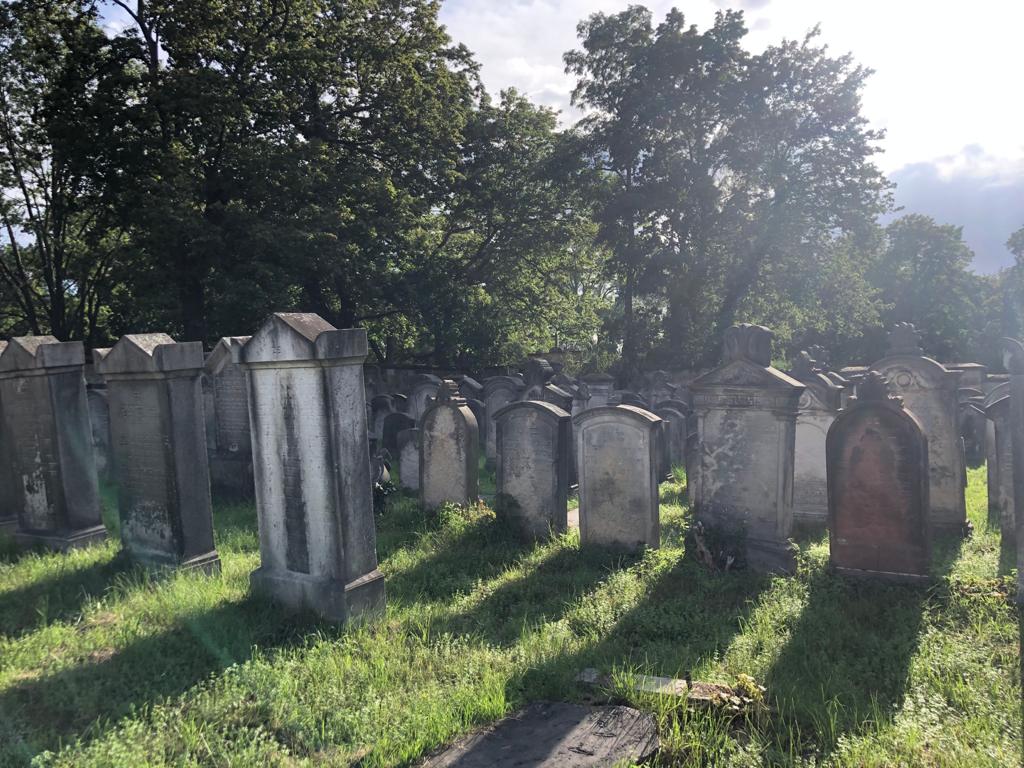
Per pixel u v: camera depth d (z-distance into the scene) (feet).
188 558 25.85
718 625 20.65
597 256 127.24
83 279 83.46
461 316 94.84
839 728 14.19
